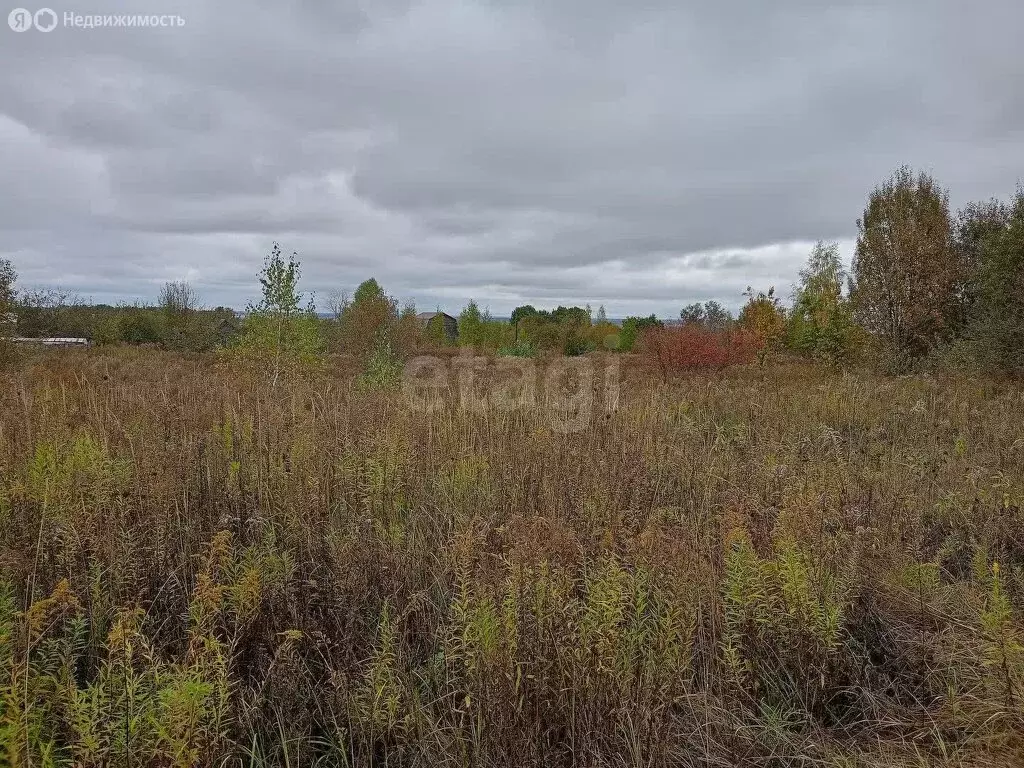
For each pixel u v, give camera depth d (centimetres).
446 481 434
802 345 1936
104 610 261
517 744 222
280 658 245
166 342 2705
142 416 488
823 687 268
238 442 463
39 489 332
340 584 294
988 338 1327
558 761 230
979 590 345
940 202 1786
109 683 197
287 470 412
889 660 308
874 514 421
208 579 240
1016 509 435
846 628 318
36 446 407
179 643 260
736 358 1706
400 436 468
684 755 242
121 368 1354
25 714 176
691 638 255
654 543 290
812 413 811
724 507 396
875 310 1792
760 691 278
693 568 290
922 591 336
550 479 433
